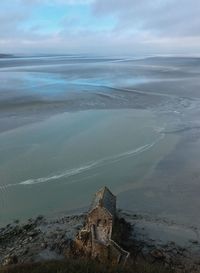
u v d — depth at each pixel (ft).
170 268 92.68
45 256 98.73
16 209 125.70
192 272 91.86
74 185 140.56
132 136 192.34
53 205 128.06
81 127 207.31
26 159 161.27
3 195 133.49
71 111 244.83
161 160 161.99
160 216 121.29
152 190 137.18
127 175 148.25
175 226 115.14
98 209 94.32
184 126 211.00
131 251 98.94
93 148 174.50
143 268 88.79
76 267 84.84
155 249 100.99
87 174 148.66
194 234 111.24
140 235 108.78
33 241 106.52
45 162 158.51
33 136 189.88
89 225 96.17
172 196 133.08
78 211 124.26
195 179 144.87
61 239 106.11
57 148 173.78
